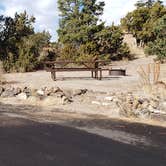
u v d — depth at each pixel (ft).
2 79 61.31
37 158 24.06
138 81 59.62
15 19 88.58
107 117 38.14
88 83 58.65
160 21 95.61
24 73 77.51
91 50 105.60
